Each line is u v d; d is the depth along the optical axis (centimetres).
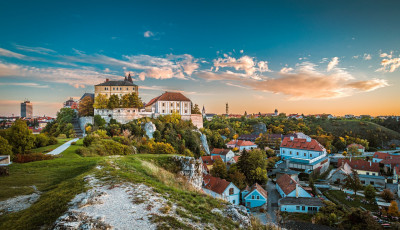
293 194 5812
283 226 4406
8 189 2156
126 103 10419
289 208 5334
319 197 5831
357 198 5969
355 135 17062
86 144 5253
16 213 1616
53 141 5684
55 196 1848
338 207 5041
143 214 1584
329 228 4300
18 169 2881
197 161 4175
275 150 12675
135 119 10100
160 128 9812
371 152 13375
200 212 1852
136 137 8512
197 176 4028
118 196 1877
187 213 1770
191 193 2303
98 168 2744
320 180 7644
